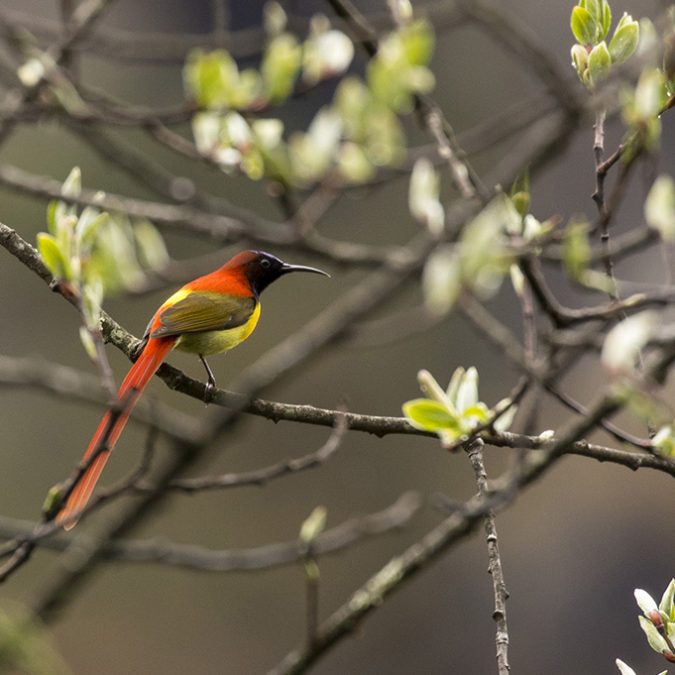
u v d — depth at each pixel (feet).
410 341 96.53
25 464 86.58
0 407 87.45
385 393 96.02
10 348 88.53
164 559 20.97
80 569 17.92
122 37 33.63
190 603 88.84
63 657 84.23
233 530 91.45
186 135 93.04
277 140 30.27
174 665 86.33
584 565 91.45
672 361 17.81
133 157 31.83
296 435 94.63
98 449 20.42
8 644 15.78
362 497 93.71
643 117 20.43
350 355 96.12
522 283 24.62
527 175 21.76
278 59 29.91
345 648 90.63
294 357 19.72
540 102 28.37
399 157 30.25
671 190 19.51
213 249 93.30
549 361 20.16
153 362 32.35
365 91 30.07
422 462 95.14
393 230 99.71
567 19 104.17
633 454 26.78
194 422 18.60
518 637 90.99
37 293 89.97
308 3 96.73
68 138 88.12
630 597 90.89
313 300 97.60
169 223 29.37
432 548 22.52
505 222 21.49
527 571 92.07
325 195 30.76
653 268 78.74
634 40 25.90
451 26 29.55
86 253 23.97
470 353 96.89
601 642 90.38
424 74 27.58
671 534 91.40
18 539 19.53
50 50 33.09
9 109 30.83
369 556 91.30
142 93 97.96
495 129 27.96
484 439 26.73
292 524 92.68
